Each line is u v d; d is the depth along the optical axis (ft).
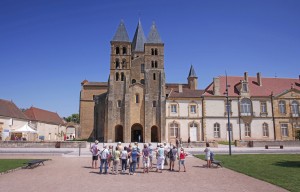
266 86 204.03
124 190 45.98
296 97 196.85
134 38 247.70
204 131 186.39
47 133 259.39
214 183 51.78
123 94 189.67
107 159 64.54
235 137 187.83
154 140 191.01
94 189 46.62
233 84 203.00
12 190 45.52
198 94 195.31
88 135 251.19
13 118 200.34
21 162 80.59
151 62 195.42
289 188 45.27
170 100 189.47
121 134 191.93
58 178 57.11
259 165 73.87
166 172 66.13
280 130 192.03
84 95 256.52
